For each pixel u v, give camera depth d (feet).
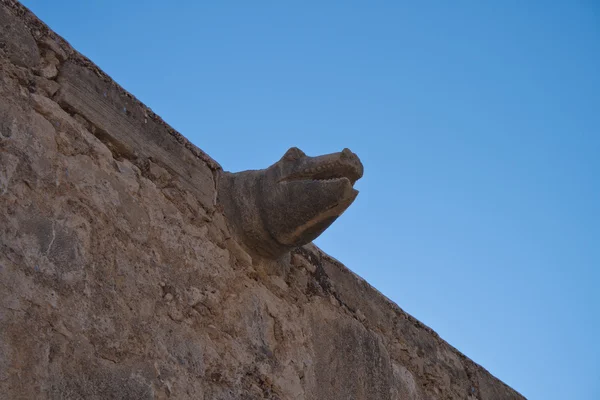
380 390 22.31
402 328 24.47
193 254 18.40
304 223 19.15
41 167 16.14
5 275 14.70
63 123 16.93
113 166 17.54
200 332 17.76
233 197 19.79
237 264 19.48
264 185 19.47
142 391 15.98
